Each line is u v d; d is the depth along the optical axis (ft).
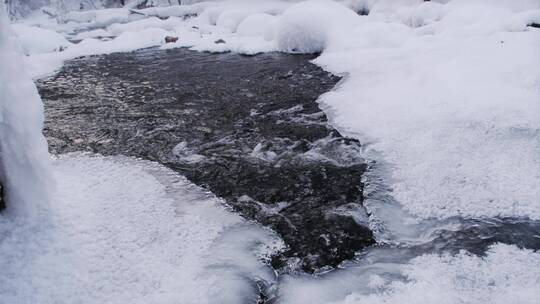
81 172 15.11
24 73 11.25
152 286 9.48
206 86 28.09
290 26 36.19
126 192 13.56
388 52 29.27
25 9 97.81
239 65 33.65
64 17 79.61
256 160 16.61
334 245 11.38
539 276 9.43
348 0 60.54
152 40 48.93
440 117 17.04
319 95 23.72
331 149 16.90
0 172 10.62
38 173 11.42
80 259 10.18
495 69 19.75
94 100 26.32
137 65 36.78
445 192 12.94
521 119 15.40
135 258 10.36
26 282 9.31
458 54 23.56
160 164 16.42
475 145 14.83
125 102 25.53
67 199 12.34
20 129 10.72
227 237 11.51
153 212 12.39
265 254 10.96
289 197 13.80
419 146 15.57
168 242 11.04
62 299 9.02
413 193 13.20
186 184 14.69
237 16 54.03
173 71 33.47
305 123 19.86
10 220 10.78
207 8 73.10
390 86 22.13
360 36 33.53
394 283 9.68
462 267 9.97
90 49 44.11
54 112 24.04
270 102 23.52
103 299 9.09
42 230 10.83
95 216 11.93
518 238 10.82
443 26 32.81
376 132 17.39
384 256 10.82
